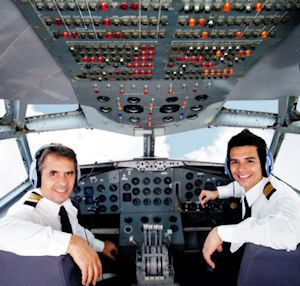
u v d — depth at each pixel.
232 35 2.17
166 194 4.21
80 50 2.33
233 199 2.52
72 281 1.45
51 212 1.88
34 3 1.80
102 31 2.10
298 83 3.04
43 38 2.15
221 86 3.00
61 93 3.20
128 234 3.98
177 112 3.56
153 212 4.16
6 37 2.05
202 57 2.49
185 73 2.76
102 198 4.21
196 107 3.45
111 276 3.27
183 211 4.22
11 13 1.84
